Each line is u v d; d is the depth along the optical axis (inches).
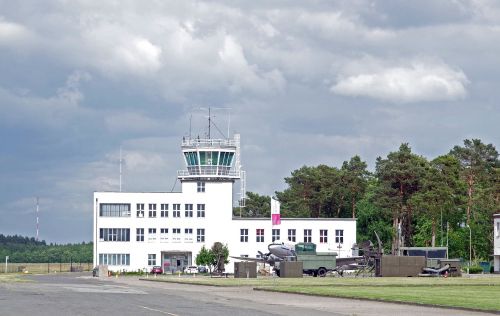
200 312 2229.3
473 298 2901.1
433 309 2432.3
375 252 6742.1
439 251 7062.0
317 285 4227.4
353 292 3380.9
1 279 5442.9
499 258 7145.7
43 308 2320.4
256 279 5600.4
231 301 2807.6
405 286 4084.6
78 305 2476.6
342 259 6860.2
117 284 4643.2
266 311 2300.7
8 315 2047.2
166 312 2204.7
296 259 6599.4
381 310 2378.2
